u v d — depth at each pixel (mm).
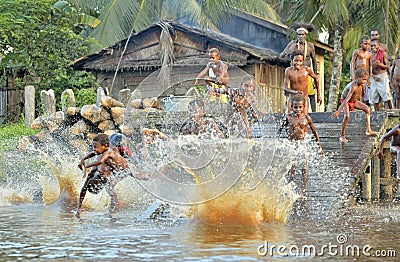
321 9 25188
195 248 8430
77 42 25875
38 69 24781
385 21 24047
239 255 8000
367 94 18453
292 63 14523
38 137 17234
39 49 24625
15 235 9477
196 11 24938
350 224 10469
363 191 14828
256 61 23984
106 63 25875
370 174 14867
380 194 15992
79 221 10883
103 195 13203
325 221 10656
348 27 28000
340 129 15617
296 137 12727
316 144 13219
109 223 10633
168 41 24359
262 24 26453
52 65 24969
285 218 10688
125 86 26078
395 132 13484
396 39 24656
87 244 8719
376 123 15828
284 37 26531
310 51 17688
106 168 12023
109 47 25266
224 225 10172
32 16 24234
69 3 26188
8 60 24344
